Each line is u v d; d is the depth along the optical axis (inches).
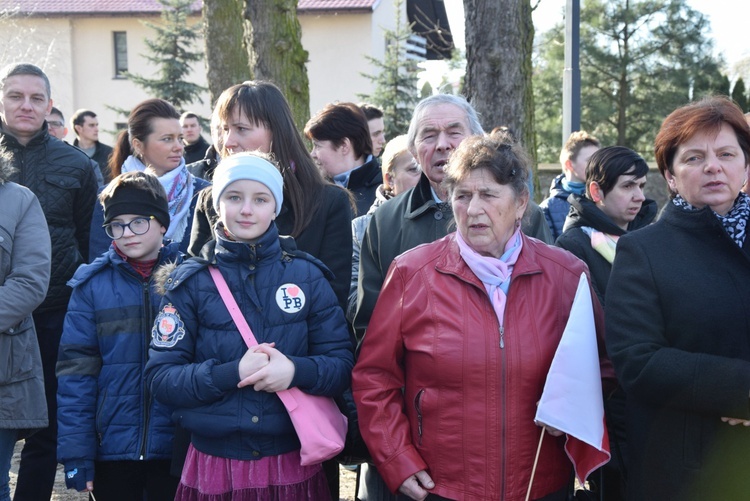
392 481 110.9
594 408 105.5
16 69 181.5
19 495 170.7
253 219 116.9
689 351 106.2
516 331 108.4
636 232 114.0
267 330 116.8
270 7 345.7
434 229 128.2
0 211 138.5
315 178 136.9
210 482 115.3
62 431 132.3
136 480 138.8
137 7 1144.8
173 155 187.2
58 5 1147.9
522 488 107.9
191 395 112.9
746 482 103.5
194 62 949.2
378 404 113.7
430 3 1099.3
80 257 188.4
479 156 109.3
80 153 191.2
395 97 751.7
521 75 300.2
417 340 110.7
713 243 108.7
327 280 125.0
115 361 135.5
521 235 115.0
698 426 105.9
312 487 119.1
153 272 138.7
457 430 107.6
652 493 109.1
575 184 234.8
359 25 1064.2
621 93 908.6
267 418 114.9
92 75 1160.2
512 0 295.9
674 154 112.0
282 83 348.8
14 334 136.9
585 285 109.6
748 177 121.8
